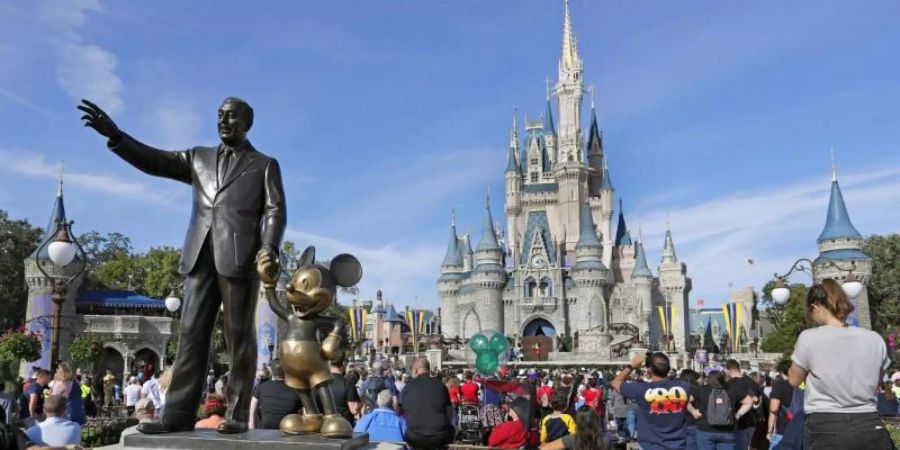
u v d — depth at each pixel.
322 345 6.45
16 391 13.66
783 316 98.88
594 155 165.25
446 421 12.92
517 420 13.56
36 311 70.38
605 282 138.62
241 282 7.02
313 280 6.43
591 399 22.98
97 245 103.69
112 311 81.06
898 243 88.31
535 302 137.12
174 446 6.36
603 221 157.38
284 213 7.21
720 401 13.30
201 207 7.24
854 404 6.51
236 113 7.41
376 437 12.16
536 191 160.25
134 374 71.25
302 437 6.29
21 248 81.50
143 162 7.35
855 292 27.66
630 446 22.75
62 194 73.69
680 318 143.25
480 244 139.88
